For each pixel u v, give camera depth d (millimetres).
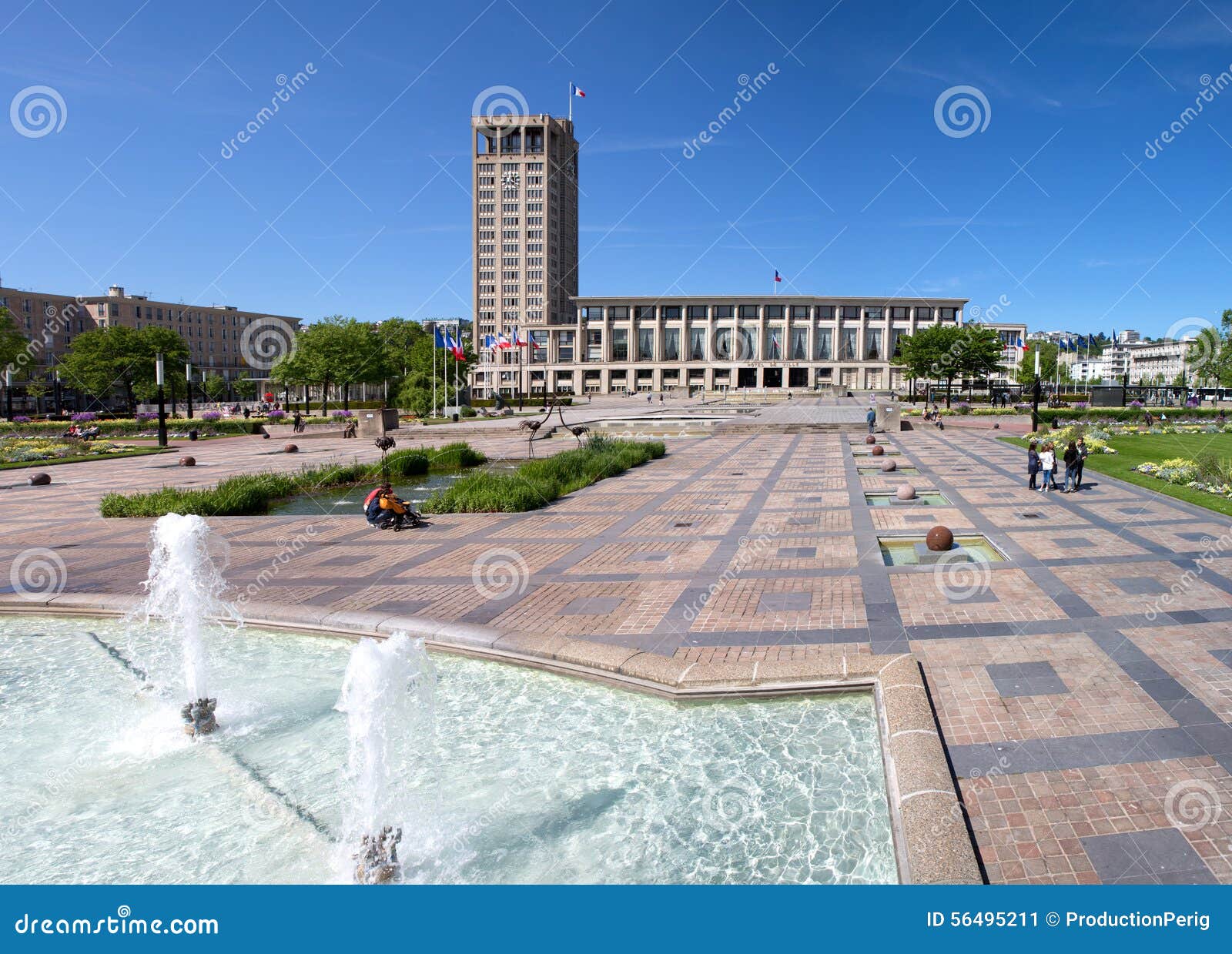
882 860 4934
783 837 5203
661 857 5027
